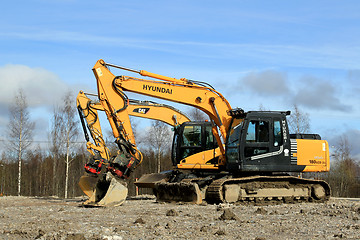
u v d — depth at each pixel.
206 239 8.31
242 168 17.02
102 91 18.12
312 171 18.09
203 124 21.03
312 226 9.80
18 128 38.78
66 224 10.46
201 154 20.33
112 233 9.00
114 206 15.70
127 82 18.27
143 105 22.00
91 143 20.88
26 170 55.62
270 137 17.45
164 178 20.80
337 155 44.97
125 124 18.27
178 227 9.80
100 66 18.16
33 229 9.69
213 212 13.02
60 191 46.78
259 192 16.89
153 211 13.57
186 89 18.84
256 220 10.91
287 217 11.51
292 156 17.69
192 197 16.67
